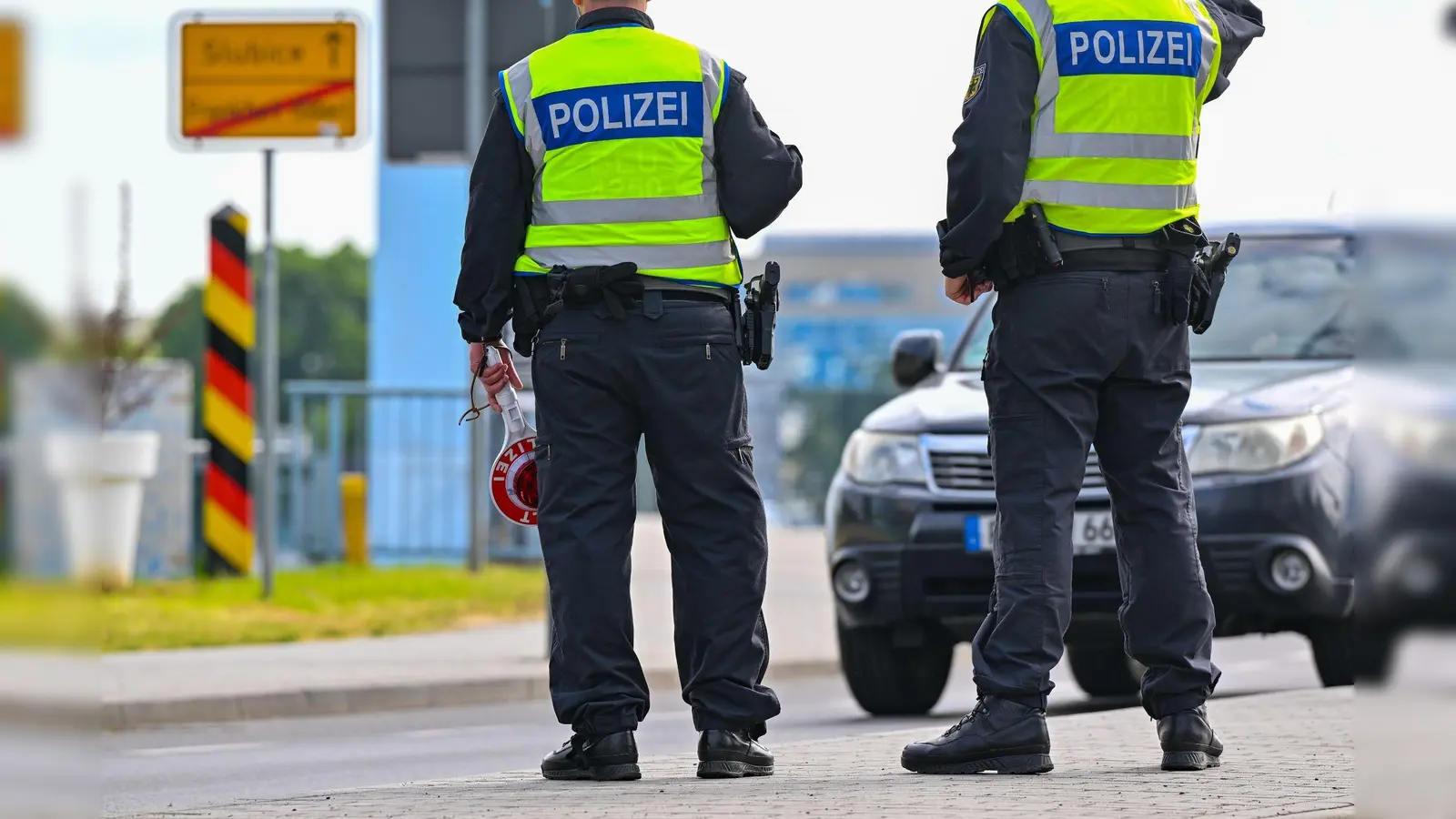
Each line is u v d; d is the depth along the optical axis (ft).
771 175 52.31
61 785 27.14
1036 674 50.03
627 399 51.65
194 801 66.13
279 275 532.73
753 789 46.73
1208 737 51.13
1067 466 50.65
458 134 147.95
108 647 117.29
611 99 52.08
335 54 135.23
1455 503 29.09
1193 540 51.78
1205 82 52.60
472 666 111.55
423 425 185.06
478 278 52.75
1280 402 81.51
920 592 84.99
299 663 111.96
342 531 182.70
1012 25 50.75
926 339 94.58
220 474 155.12
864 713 94.58
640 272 51.49
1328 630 80.69
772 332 52.44
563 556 51.42
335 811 44.01
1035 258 50.39
